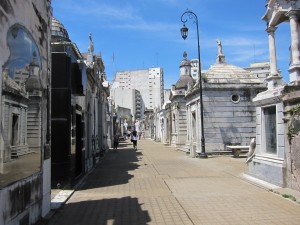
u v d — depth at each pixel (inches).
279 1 433.4
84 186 465.4
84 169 568.7
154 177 534.9
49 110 305.0
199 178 508.7
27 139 241.6
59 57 432.1
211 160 787.4
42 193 281.3
